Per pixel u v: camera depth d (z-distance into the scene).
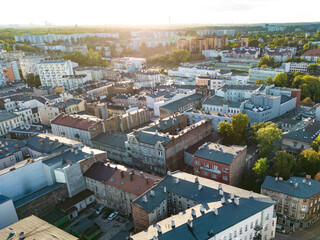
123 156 146.25
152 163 132.75
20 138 169.00
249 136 158.38
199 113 176.62
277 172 115.06
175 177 105.25
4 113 198.00
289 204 97.12
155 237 73.12
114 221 106.50
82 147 134.12
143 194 97.19
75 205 112.50
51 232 79.56
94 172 119.19
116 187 108.50
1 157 127.81
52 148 132.00
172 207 101.06
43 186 119.94
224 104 186.88
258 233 88.06
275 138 131.25
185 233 75.50
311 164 117.75
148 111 189.88
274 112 189.62
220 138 149.62
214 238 75.19
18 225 83.56
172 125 153.88
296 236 94.69
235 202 85.38
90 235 97.19
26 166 113.88
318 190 96.38
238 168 117.62
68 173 114.12
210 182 100.19
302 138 138.75
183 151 136.62
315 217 100.06
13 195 110.75
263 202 87.56
